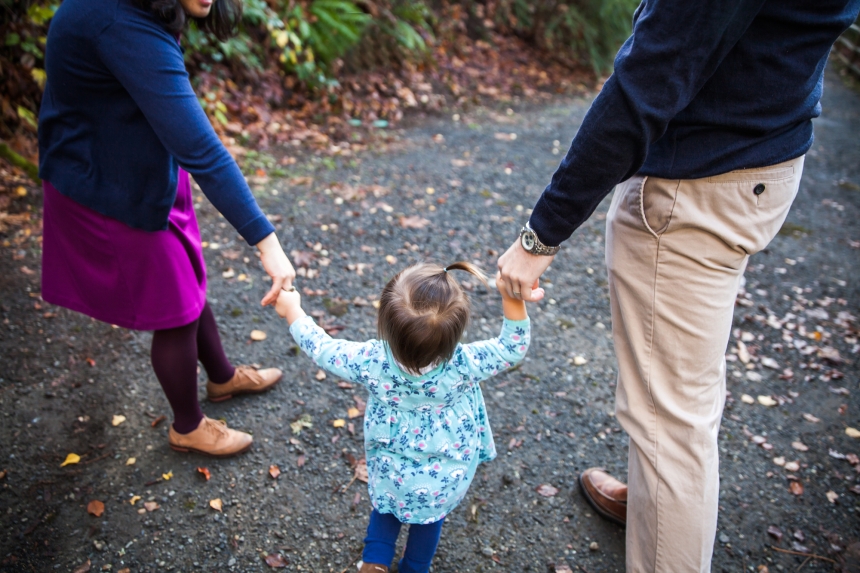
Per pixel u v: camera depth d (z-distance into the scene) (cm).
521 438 259
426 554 186
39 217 385
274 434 251
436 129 614
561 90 790
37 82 452
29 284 326
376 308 336
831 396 298
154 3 157
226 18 192
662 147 146
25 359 279
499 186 496
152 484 227
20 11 436
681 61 123
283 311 179
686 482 162
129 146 174
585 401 282
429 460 172
